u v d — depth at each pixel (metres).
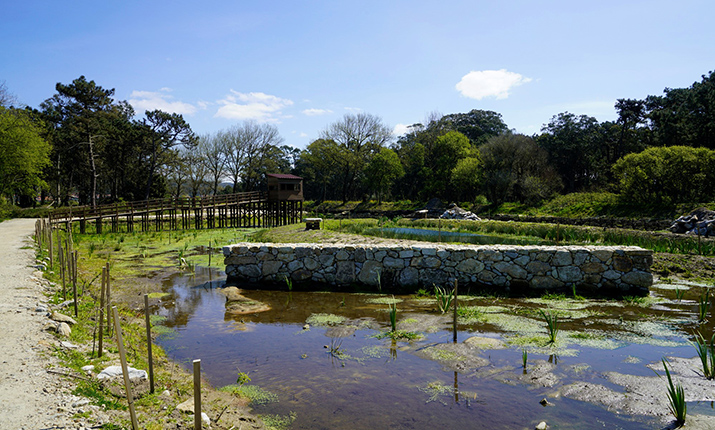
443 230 25.42
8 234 19.20
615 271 9.09
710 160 24.31
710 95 36.34
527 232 21.92
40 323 5.77
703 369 4.98
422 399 4.47
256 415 4.13
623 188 28.98
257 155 55.16
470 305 8.23
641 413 4.09
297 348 6.05
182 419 3.76
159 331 6.80
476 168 42.81
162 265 13.34
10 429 3.18
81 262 13.00
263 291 9.57
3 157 29.78
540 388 4.67
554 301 8.45
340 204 54.75
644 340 6.15
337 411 4.22
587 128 55.25
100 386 4.14
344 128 55.78
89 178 49.94
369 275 9.76
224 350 5.99
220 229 29.02
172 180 56.62
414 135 60.03
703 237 16.56
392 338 6.35
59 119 43.59
